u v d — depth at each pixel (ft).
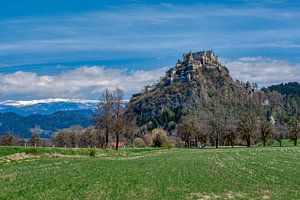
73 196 122.01
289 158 310.86
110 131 469.16
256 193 143.23
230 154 369.71
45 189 132.98
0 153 273.33
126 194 131.23
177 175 191.42
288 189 153.07
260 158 311.47
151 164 248.32
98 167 216.13
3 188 131.85
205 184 163.53
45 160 254.47
